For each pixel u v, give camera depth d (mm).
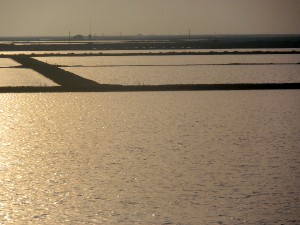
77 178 57406
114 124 89250
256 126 87562
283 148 71812
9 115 97688
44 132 82750
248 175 58625
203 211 48344
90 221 46281
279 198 51406
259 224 45750
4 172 59750
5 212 48094
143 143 74688
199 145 73438
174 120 92625
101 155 67625
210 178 57500
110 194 52469
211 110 102562
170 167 61875
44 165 62656
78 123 90250
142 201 50625
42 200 50906
